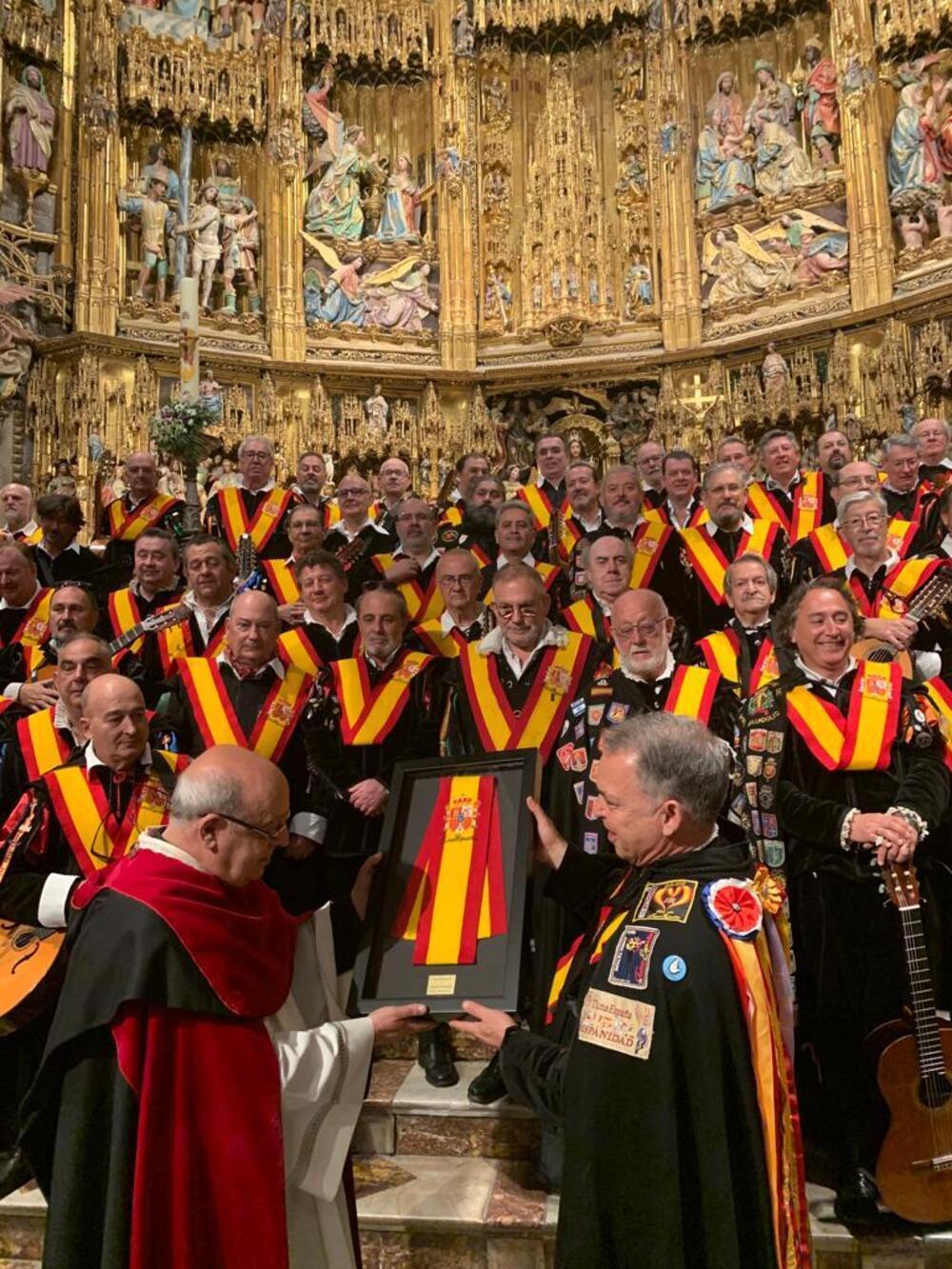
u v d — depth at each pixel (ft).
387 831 10.02
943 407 38.78
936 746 12.07
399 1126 12.46
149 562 21.04
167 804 12.21
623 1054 7.32
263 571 24.61
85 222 42.88
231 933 7.93
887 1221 10.25
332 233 46.57
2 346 40.60
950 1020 11.81
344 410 44.88
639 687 14.65
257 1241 7.34
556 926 12.26
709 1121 7.07
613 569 17.78
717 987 7.32
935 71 41.39
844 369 40.24
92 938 7.76
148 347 42.24
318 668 18.25
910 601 16.69
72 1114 7.37
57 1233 7.10
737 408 42.45
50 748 13.42
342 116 48.21
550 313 46.01
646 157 46.60
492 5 48.16
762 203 43.93
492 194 47.80
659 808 8.00
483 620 19.08
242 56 46.78
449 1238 10.96
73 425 40.86
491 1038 8.54
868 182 41.14
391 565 23.71
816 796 12.06
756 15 45.57
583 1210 7.19
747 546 22.40
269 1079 7.78
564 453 29.04
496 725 15.28
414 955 9.16
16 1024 10.52
